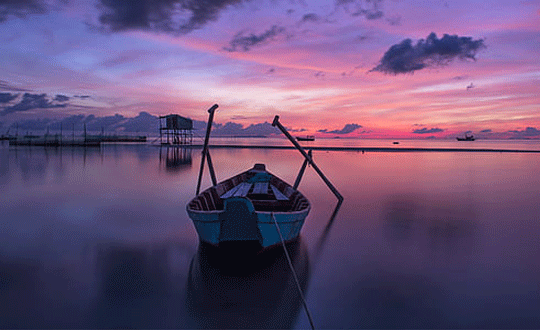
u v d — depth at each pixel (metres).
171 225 12.46
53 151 60.78
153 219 13.37
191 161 42.25
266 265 8.70
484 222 13.45
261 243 8.20
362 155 56.59
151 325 5.99
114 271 8.27
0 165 35.19
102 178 26.11
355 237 11.33
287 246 9.48
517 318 6.30
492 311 6.56
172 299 6.87
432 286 7.62
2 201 17.05
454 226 12.82
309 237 11.30
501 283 7.82
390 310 6.58
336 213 14.87
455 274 8.31
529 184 24.09
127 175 27.97
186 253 9.49
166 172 30.36
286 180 25.94
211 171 13.77
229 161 43.16
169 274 8.08
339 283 7.74
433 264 8.97
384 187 22.48
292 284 7.64
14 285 7.50
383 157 51.88
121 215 14.04
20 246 10.11
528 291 7.40
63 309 6.48
